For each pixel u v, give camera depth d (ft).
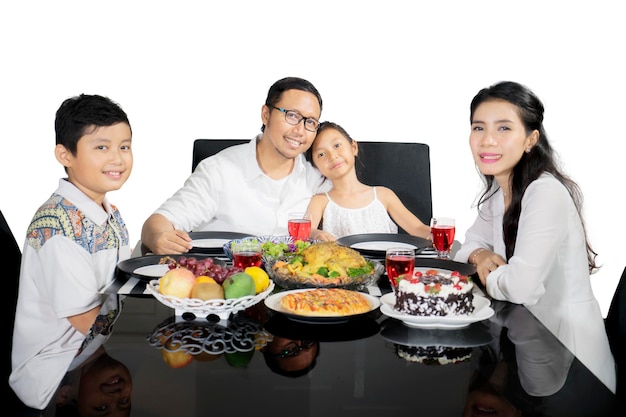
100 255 8.03
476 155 8.30
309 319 6.40
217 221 11.53
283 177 11.46
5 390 7.33
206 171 11.38
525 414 4.68
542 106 8.21
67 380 5.10
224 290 6.53
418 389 5.04
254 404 4.74
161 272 7.84
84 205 7.93
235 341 5.94
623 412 4.73
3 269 7.79
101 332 6.10
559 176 8.24
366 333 6.20
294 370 5.34
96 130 7.82
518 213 8.24
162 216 9.92
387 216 11.63
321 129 11.39
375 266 7.64
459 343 5.98
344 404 4.77
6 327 7.62
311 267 7.39
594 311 8.13
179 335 6.05
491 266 7.93
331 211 11.55
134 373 5.24
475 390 5.04
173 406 4.69
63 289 7.41
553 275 8.07
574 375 5.32
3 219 8.20
